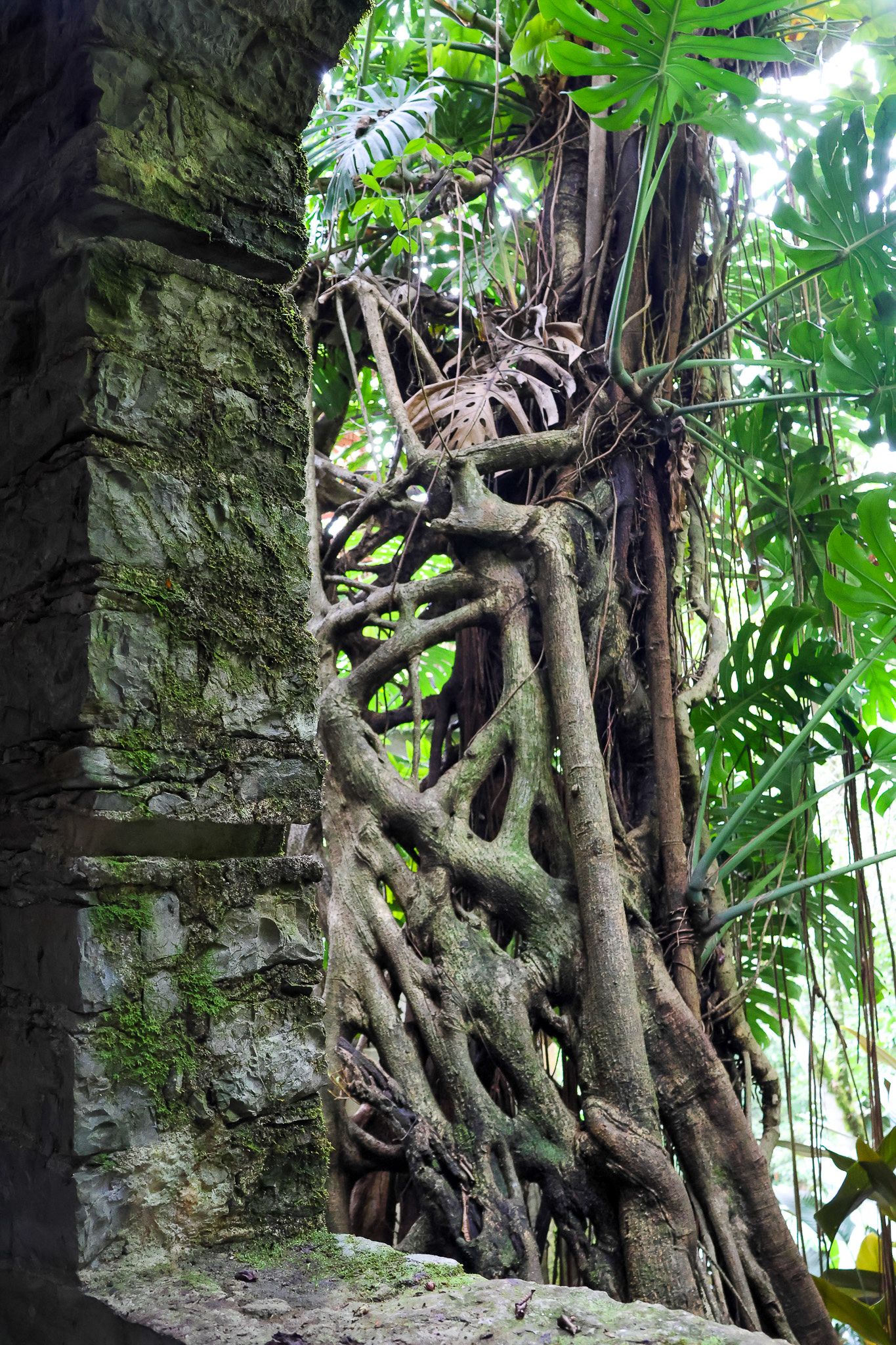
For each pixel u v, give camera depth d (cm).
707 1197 247
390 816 263
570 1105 262
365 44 348
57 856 129
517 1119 237
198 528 137
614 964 249
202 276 141
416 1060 238
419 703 279
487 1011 245
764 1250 245
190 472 137
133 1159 123
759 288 387
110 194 130
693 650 359
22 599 138
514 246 367
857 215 276
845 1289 271
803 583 347
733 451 347
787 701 334
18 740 138
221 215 142
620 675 302
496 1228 221
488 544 290
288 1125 139
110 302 131
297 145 154
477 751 274
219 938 135
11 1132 132
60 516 131
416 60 381
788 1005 350
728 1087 259
